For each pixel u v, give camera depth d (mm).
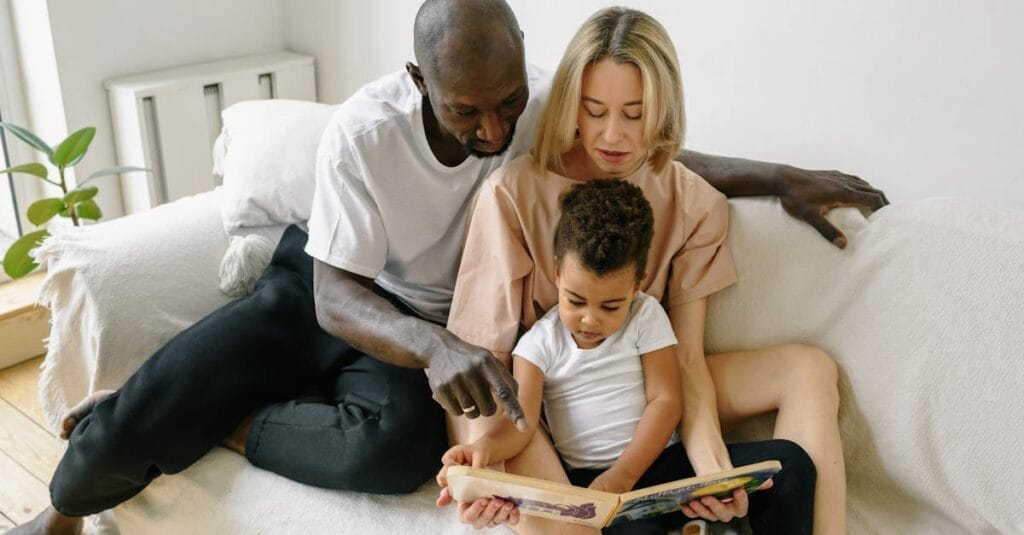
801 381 1270
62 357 1483
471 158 1338
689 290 1330
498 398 1114
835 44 1552
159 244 1500
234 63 2246
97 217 1990
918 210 1292
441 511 1269
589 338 1217
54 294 1466
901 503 1265
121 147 2148
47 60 2023
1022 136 1422
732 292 1370
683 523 1216
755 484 1108
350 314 1259
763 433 1336
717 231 1341
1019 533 1157
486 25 1113
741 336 1368
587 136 1218
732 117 1719
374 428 1274
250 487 1321
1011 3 1370
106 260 1448
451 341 1168
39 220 1883
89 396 1406
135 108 2051
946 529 1220
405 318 1220
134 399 1287
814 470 1176
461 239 1393
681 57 1739
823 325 1321
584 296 1166
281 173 1570
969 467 1188
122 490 1337
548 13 1869
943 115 1486
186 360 1315
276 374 1387
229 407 1335
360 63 2238
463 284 1307
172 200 2186
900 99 1519
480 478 1051
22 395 1986
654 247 1333
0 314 2023
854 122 1580
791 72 1615
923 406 1221
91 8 2020
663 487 1064
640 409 1248
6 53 2080
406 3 2072
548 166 1291
